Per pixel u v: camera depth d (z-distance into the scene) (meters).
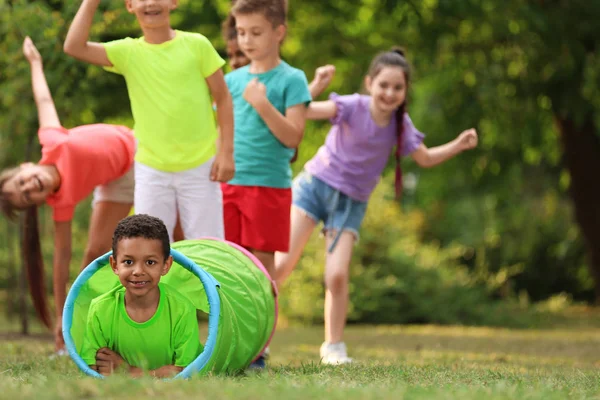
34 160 12.80
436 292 20.83
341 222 9.18
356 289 20.23
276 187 8.55
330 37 19.72
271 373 6.25
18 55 10.94
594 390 5.54
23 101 11.54
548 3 17.91
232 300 6.60
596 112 18.97
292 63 19.98
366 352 10.72
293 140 8.36
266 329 6.99
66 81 11.20
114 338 6.14
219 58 7.87
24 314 12.80
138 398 4.49
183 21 16.59
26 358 7.84
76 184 8.45
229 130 7.90
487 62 19.30
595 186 21.05
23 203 8.43
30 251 9.44
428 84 20.77
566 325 19.73
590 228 21.33
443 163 22.09
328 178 9.24
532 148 20.86
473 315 20.66
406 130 9.43
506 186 23.34
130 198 8.98
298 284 19.89
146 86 7.73
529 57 18.34
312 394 4.60
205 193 7.82
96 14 10.60
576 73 18.27
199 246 7.06
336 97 9.24
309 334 15.72
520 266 27.97
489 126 21.16
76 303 6.38
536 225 28.19
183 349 6.04
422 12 17.28
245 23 8.34
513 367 7.85
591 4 17.77
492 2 17.20
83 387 4.66
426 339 14.17
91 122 14.23
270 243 8.57
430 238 31.41
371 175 9.32
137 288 5.84
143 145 7.79
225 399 4.44
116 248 5.87
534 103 19.34
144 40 7.84
